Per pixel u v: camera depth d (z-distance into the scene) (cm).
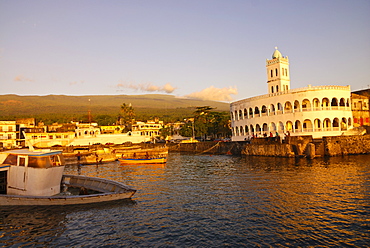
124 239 1521
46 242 1519
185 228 1645
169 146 9769
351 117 5762
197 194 2481
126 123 12225
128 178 3562
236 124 7281
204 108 10831
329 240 1413
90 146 7531
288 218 1741
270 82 7119
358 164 3812
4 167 2294
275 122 6075
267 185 2700
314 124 5891
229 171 3803
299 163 4228
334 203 2014
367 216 1728
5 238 1587
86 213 1988
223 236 1507
